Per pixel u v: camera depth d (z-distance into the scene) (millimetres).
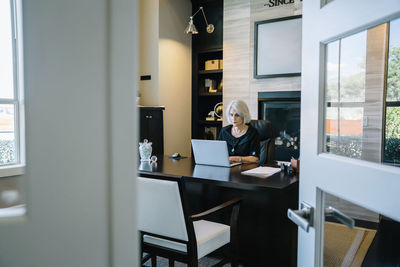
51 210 237
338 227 802
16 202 2176
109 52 259
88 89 250
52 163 236
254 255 2176
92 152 256
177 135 4867
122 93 270
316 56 825
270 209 2098
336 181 727
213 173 2193
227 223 2266
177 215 1561
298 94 3979
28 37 221
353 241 724
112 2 260
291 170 2129
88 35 248
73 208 247
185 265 2229
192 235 1570
